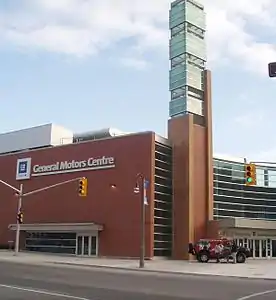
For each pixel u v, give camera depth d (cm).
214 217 5900
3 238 6022
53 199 5625
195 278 2662
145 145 5006
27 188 5912
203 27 5928
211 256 4428
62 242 5409
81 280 2217
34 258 4234
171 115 5562
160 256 4903
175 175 5212
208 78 5706
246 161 6425
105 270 3119
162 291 1839
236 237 5447
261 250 5650
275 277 2841
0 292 1667
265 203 6500
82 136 6041
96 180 5288
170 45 5878
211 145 5519
